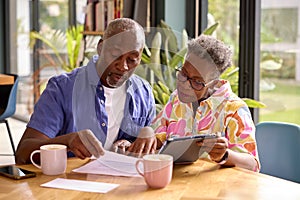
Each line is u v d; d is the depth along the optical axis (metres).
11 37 7.71
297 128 2.40
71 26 6.25
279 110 3.71
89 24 4.98
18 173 1.89
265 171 2.50
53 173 1.91
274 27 3.68
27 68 7.24
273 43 3.70
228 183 1.82
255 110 3.79
